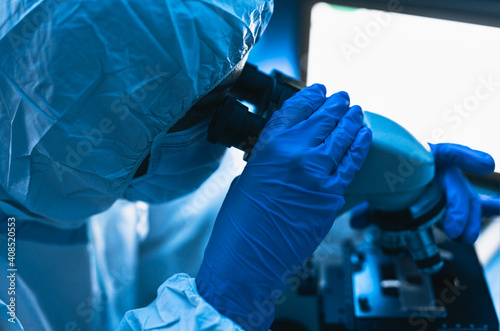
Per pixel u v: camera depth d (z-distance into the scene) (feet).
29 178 2.80
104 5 2.23
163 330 2.81
